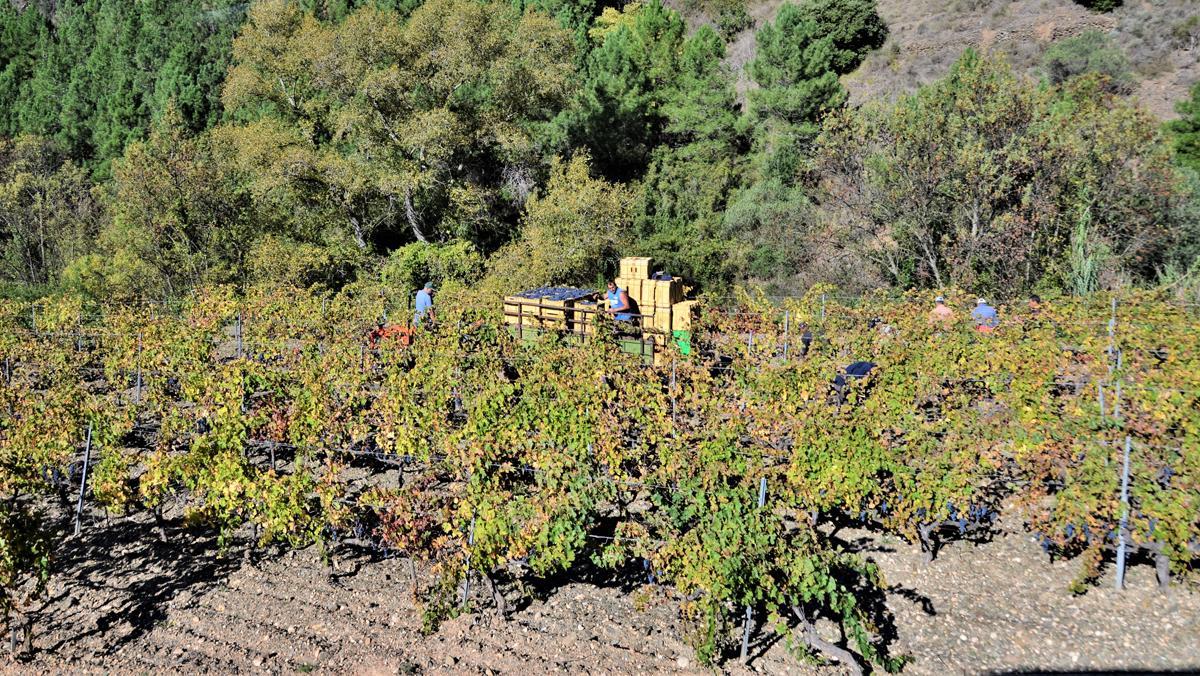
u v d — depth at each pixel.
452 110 27.67
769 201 27.00
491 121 27.56
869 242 23.33
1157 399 8.66
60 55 51.19
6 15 57.34
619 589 9.30
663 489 9.15
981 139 20.50
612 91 33.00
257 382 12.02
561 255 23.42
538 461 8.88
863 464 8.91
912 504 9.25
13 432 10.91
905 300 16.81
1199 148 23.39
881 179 22.41
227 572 9.91
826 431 9.17
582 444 9.07
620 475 9.21
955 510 9.58
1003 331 11.66
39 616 9.20
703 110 31.95
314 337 14.40
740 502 8.15
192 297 22.92
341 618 8.87
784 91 31.14
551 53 27.94
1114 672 7.63
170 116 27.78
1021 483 9.65
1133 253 19.77
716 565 7.31
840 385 10.92
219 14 52.75
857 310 13.88
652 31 38.44
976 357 10.64
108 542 10.72
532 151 30.23
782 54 32.19
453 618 8.74
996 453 8.97
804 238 24.75
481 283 24.14
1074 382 10.30
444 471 10.41
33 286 29.66
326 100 30.19
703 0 49.81
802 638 8.28
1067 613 8.51
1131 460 8.66
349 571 9.87
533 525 8.34
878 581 7.98
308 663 8.14
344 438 11.37
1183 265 19.67
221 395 11.03
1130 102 23.73
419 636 8.52
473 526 8.68
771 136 31.12
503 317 14.74
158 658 8.32
